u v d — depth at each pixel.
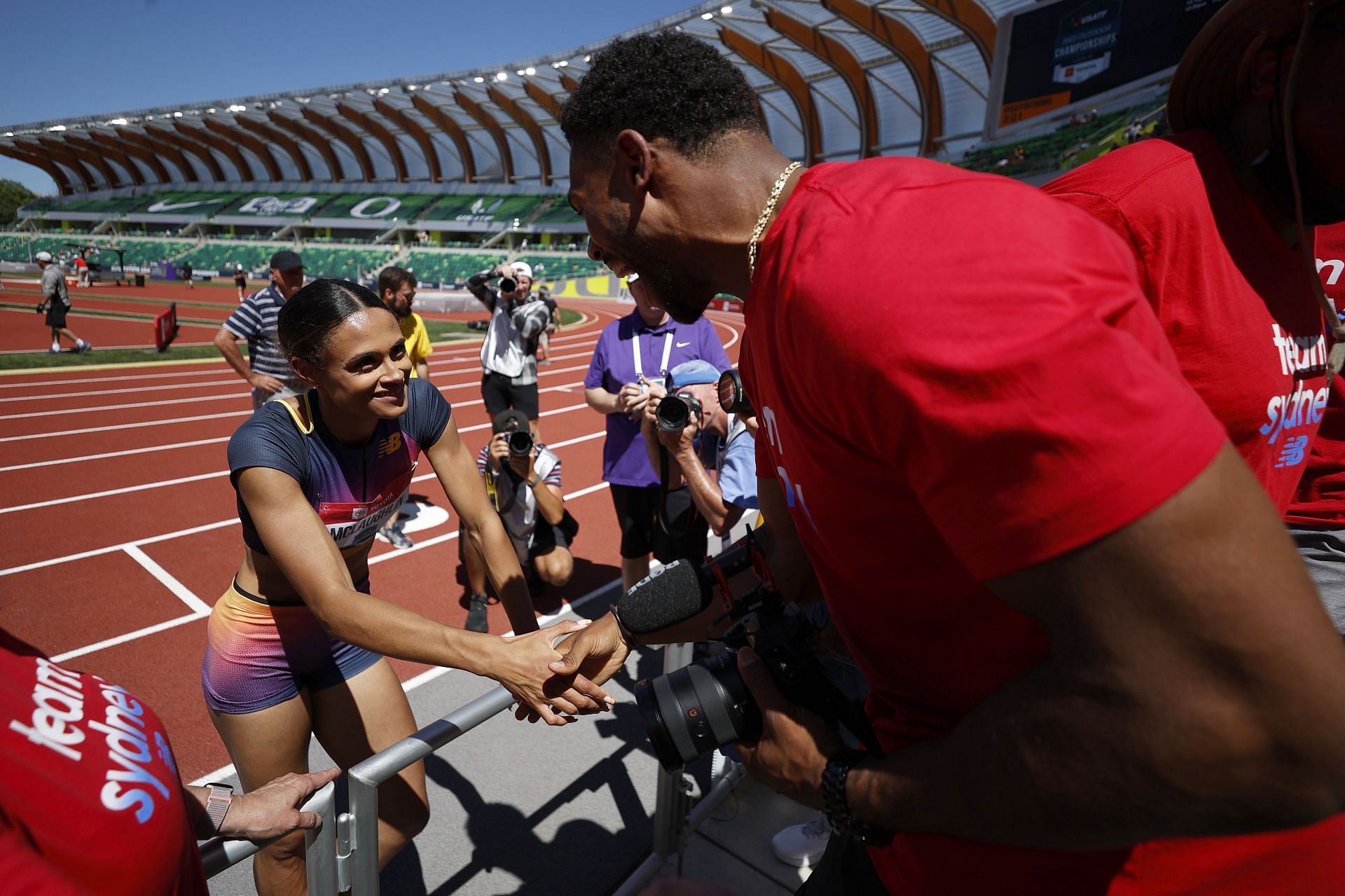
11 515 5.62
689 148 0.79
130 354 13.98
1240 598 0.49
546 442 8.51
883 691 0.97
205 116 55.94
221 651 1.74
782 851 2.11
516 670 1.42
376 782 1.29
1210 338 0.91
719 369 3.64
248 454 1.52
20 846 0.67
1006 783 0.61
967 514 0.57
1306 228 0.94
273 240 60.84
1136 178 0.93
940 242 0.56
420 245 57.28
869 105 36.97
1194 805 0.54
